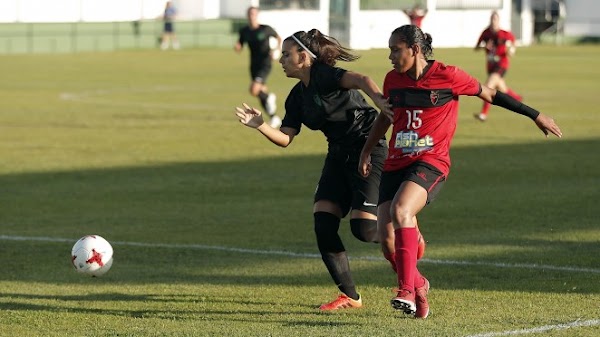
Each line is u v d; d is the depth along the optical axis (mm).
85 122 87375
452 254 38031
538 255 37688
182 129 82250
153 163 64000
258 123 29297
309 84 29438
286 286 33281
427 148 27359
